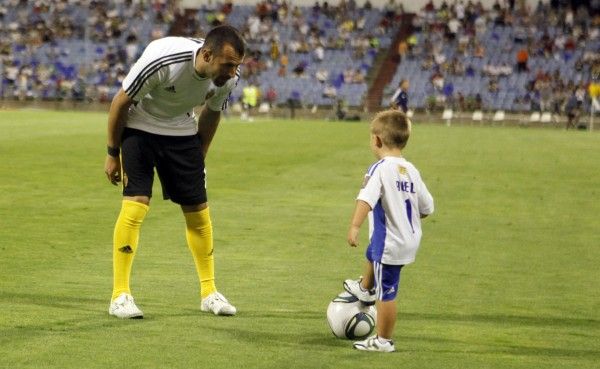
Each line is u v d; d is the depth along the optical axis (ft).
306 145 282.15
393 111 62.80
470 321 74.64
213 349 62.13
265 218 134.00
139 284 86.74
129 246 72.02
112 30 577.43
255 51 556.10
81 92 530.27
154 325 69.05
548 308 81.05
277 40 572.92
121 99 70.28
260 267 97.60
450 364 59.98
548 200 165.07
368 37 570.05
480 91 524.93
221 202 150.30
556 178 204.03
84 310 73.87
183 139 73.51
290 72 552.41
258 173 197.57
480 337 68.80
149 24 591.37
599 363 61.82
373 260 61.57
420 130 414.82
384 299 61.87
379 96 537.65
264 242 113.80
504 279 94.68
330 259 103.19
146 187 72.54
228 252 106.42
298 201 153.69
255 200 153.79
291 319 73.00
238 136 323.78
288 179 186.91
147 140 72.54
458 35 563.89
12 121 375.25
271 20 590.55
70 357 59.06
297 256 104.68
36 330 66.33
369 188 60.39
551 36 557.33
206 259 75.20
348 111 523.29
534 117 499.92
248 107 495.00
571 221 139.74
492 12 578.25
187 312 74.59
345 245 112.88
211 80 70.90
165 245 108.58
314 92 532.32
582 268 102.12
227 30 68.59
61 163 203.51
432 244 116.37
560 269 101.35
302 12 595.88
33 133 298.35
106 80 540.93
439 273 96.94
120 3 599.57
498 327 72.74
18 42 567.18
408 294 85.51
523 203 159.94
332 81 540.11
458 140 337.72
